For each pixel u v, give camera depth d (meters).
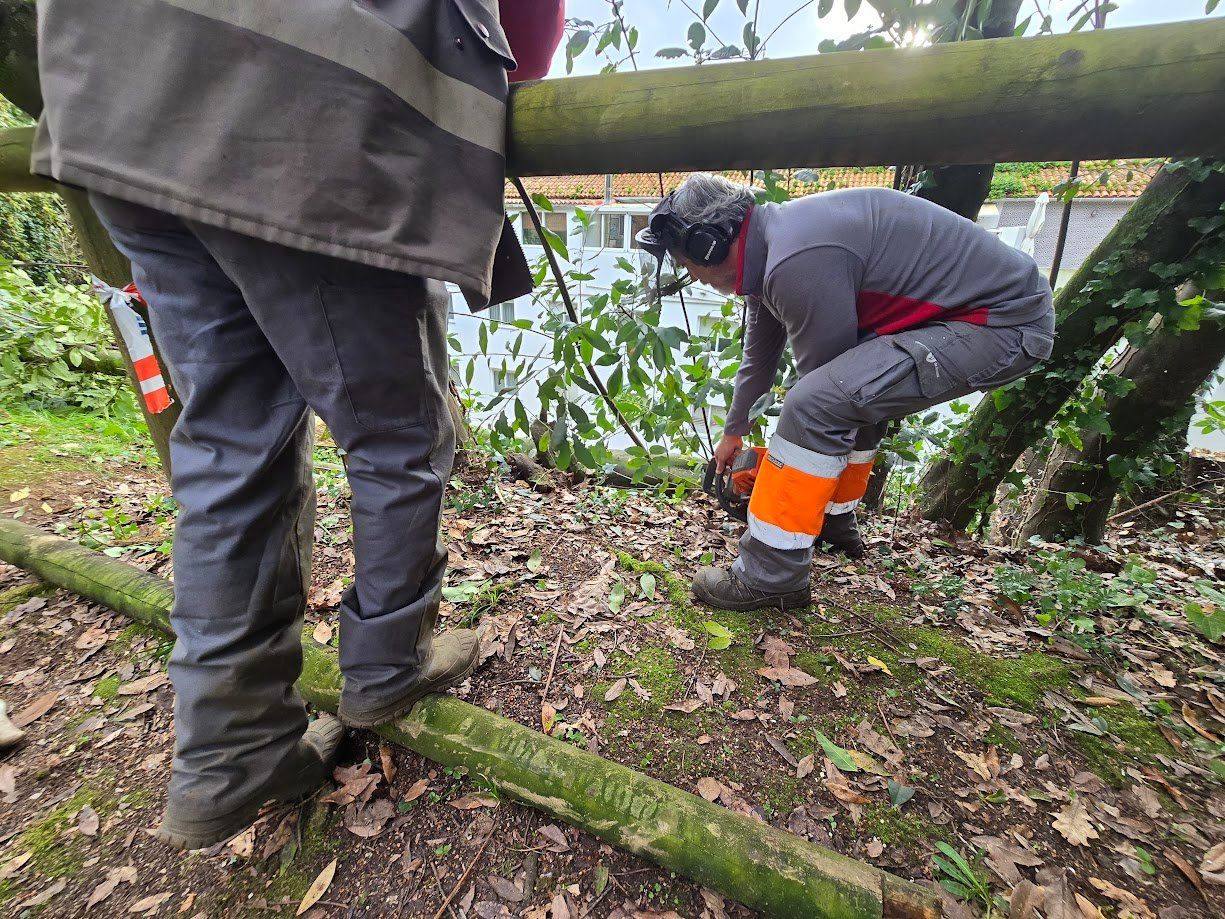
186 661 0.89
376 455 0.95
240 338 0.84
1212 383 2.67
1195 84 0.56
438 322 1.03
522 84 0.80
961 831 1.12
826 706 1.44
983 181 2.17
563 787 1.07
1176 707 1.49
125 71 0.66
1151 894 1.02
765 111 0.70
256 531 0.90
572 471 3.04
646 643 1.63
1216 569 2.65
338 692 1.25
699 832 0.99
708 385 1.91
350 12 0.66
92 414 3.60
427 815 1.11
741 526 2.52
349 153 0.69
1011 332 1.44
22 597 1.71
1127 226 2.22
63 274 6.50
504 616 1.70
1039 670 1.61
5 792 1.14
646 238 1.51
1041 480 3.09
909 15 1.23
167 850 1.04
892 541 2.56
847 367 1.44
